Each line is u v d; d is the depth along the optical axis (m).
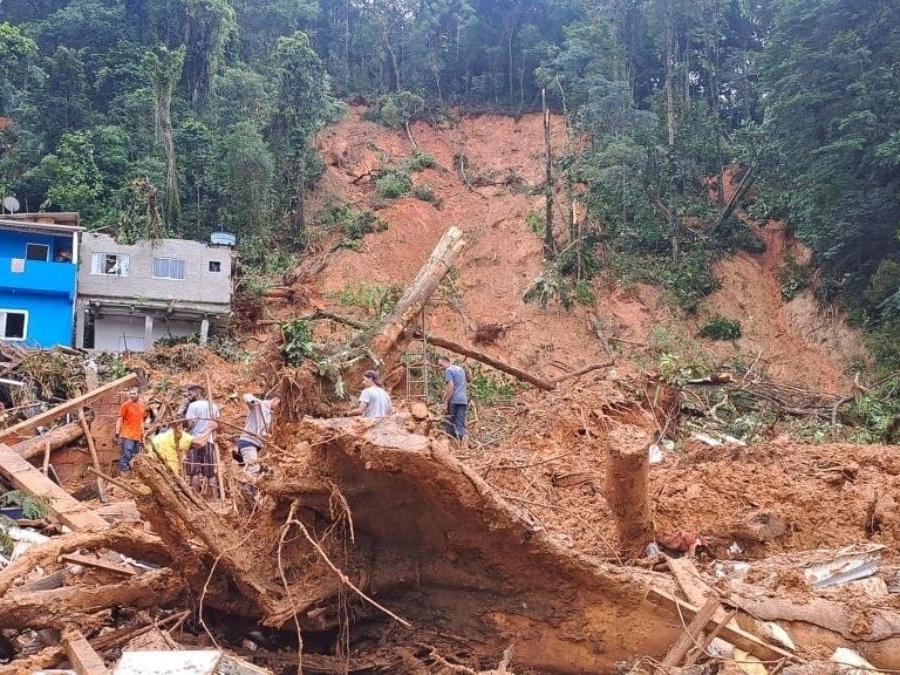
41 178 35.47
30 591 6.13
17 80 40.50
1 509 9.05
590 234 36.00
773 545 8.30
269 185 39.03
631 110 37.38
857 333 29.59
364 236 40.19
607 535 7.85
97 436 12.50
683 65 44.38
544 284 34.38
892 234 28.77
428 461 4.77
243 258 36.66
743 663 5.01
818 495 8.95
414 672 5.25
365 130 49.50
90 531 6.08
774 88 30.52
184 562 5.47
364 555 5.52
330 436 5.01
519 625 5.40
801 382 28.12
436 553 5.44
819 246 30.69
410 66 54.66
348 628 5.44
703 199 37.78
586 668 5.30
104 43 43.56
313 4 55.75
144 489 5.50
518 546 5.13
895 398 19.95
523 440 13.20
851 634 5.35
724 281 34.44
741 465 10.03
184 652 4.48
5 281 27.62
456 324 34.53
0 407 15.15
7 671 4.92
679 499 8.82
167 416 13.10
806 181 29.77
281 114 41.97
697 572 5.98
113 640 5.42
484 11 54.16
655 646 5.23
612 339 32.47
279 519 5.55
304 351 12.66
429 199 44.09
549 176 37.25
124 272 30.64
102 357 22.94
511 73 52.44
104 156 36.72
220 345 29.80
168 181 36.47
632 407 14.41
